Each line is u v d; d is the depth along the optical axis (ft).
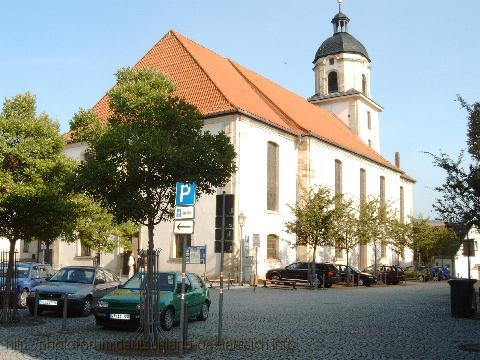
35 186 48.73
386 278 132.98
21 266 64.75
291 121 136.36
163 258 113.19
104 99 133.18
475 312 58.08
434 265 176.14
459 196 44.19
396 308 65.21
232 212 39.91
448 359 34.01
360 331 45.68
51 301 52.95
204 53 141.79
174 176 40.14
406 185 208.95
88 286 56.13
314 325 48.96
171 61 131.34
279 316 55.31
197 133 43.21
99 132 48.78
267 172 122.11
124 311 44.06
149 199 40.78
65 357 33.01
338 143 146.72
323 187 126.41
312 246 117.19
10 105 50.93
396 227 147.33
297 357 34.24
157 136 39.63
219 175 41.52
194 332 44.34
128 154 38.75
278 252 122.42
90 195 42.34
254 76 157.48
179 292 48.03
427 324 50.57
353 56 184.65
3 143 48.57
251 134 116.67
